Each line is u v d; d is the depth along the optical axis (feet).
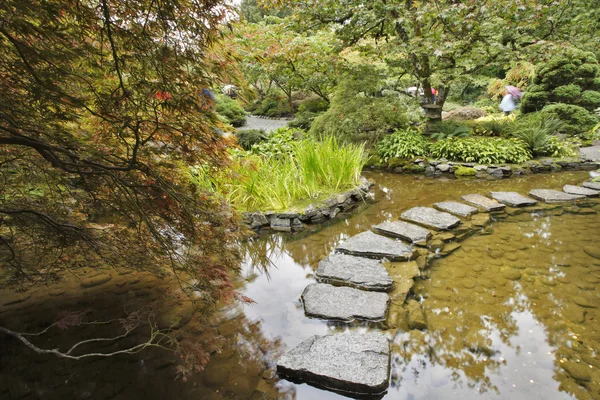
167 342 5.97
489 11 16.78
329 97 29.30
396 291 7.49
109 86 3.87
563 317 6.62
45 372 5.39
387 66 23.88
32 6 2.81
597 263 8.64
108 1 3.28
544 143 20.15
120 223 6.01
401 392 4.99
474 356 5.68
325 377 5.07
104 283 7.98
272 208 12.07
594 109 24.12
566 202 13.35
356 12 18.42
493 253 9.32
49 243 6.70
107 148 4.68
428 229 10.95
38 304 7.17
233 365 5.53
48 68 3.32
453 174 18.90
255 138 21.35
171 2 3.42
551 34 20.01
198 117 4.34
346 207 13.43
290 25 20.52
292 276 8.61
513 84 33.32
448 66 21.12
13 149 4.81
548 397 4.88
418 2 17.75
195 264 5.75
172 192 4.77
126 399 4.87
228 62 4.37
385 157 20.62
